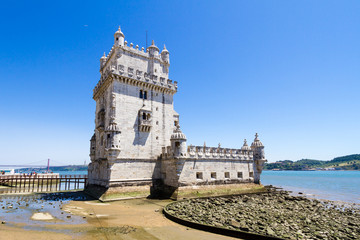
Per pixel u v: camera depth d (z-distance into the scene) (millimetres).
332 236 21234
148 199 37219
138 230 20969
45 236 18297
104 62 52031
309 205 37688
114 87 40406
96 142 48625
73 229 20594
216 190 42062
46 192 49656
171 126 46906
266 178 149625
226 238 19438
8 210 28281
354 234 21938
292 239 19172
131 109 41656
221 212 28062
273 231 21125
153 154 42750
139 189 39031
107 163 37750
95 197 39094
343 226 24938
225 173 45719
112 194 35812
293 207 35188
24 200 37219
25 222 22453
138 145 41094
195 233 20562
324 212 32469
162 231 20891
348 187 79000
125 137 39719
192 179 39625
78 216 25719
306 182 107625
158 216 26328
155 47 48344
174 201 35500
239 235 19719
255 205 34719
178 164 37781
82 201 36219
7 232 18766
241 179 47750
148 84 44406
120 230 20766
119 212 28031
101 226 21891
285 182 108062
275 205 35875
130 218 25266
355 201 46062
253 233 19234
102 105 46281
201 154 41531
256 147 52688
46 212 27438
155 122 44469
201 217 24875
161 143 44500
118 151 37469
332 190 68312
